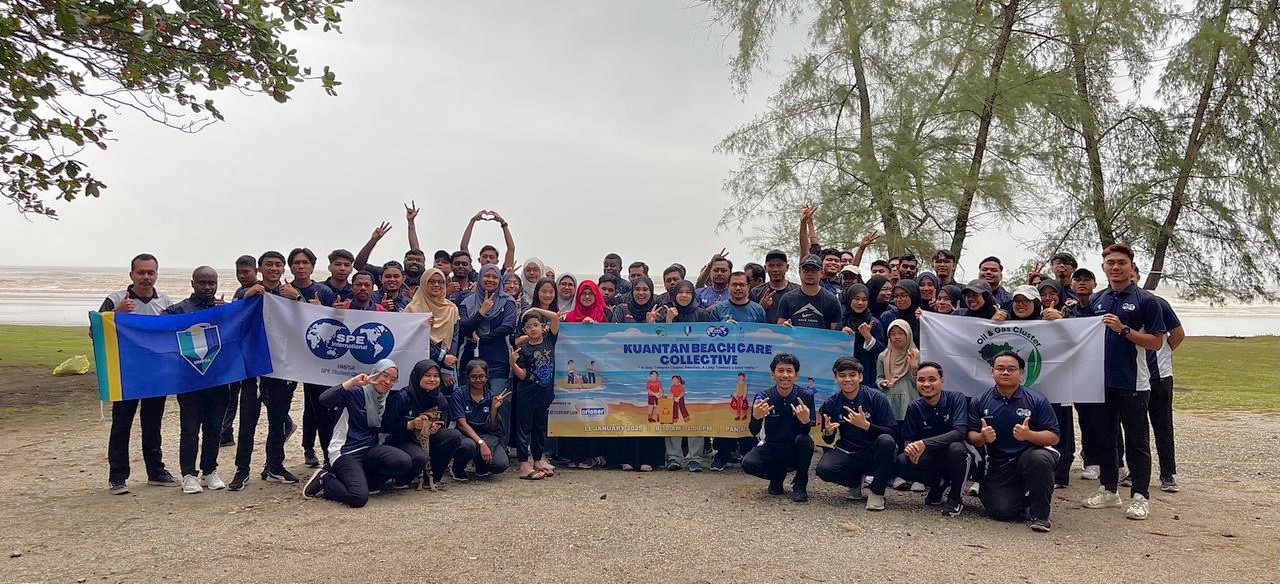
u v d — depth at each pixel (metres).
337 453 7.21
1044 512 6.50
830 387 8.50
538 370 8.30
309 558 5.69
